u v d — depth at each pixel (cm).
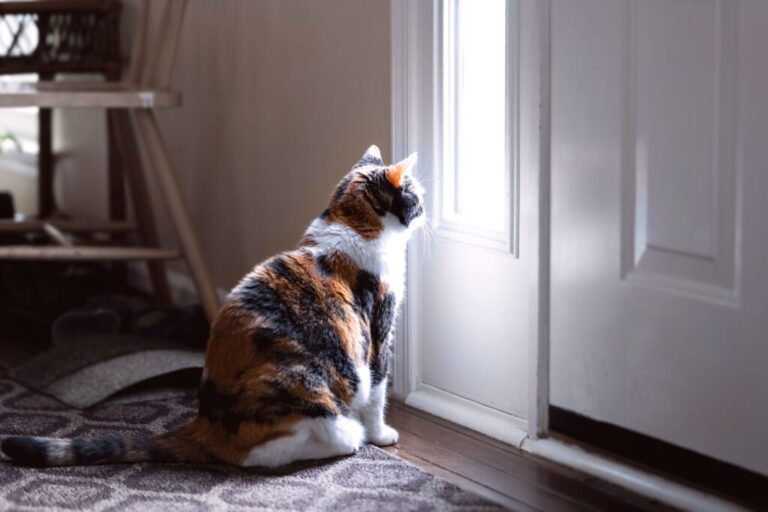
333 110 275
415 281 256
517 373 236
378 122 261
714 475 200
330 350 216
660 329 205
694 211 197
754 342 190
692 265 199
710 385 198
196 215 341
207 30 324
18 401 258
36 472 216
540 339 227
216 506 201
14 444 215
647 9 199
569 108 215
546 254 224
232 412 214
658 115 200
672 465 207
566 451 223
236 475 214
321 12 274
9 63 345
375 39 257
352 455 223
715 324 196
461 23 240
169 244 354
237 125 315
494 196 244
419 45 246
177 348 278
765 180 185
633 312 209
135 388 264
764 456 191
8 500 204
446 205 248
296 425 213
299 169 290
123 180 368
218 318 221
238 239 321
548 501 206
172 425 244
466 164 246
